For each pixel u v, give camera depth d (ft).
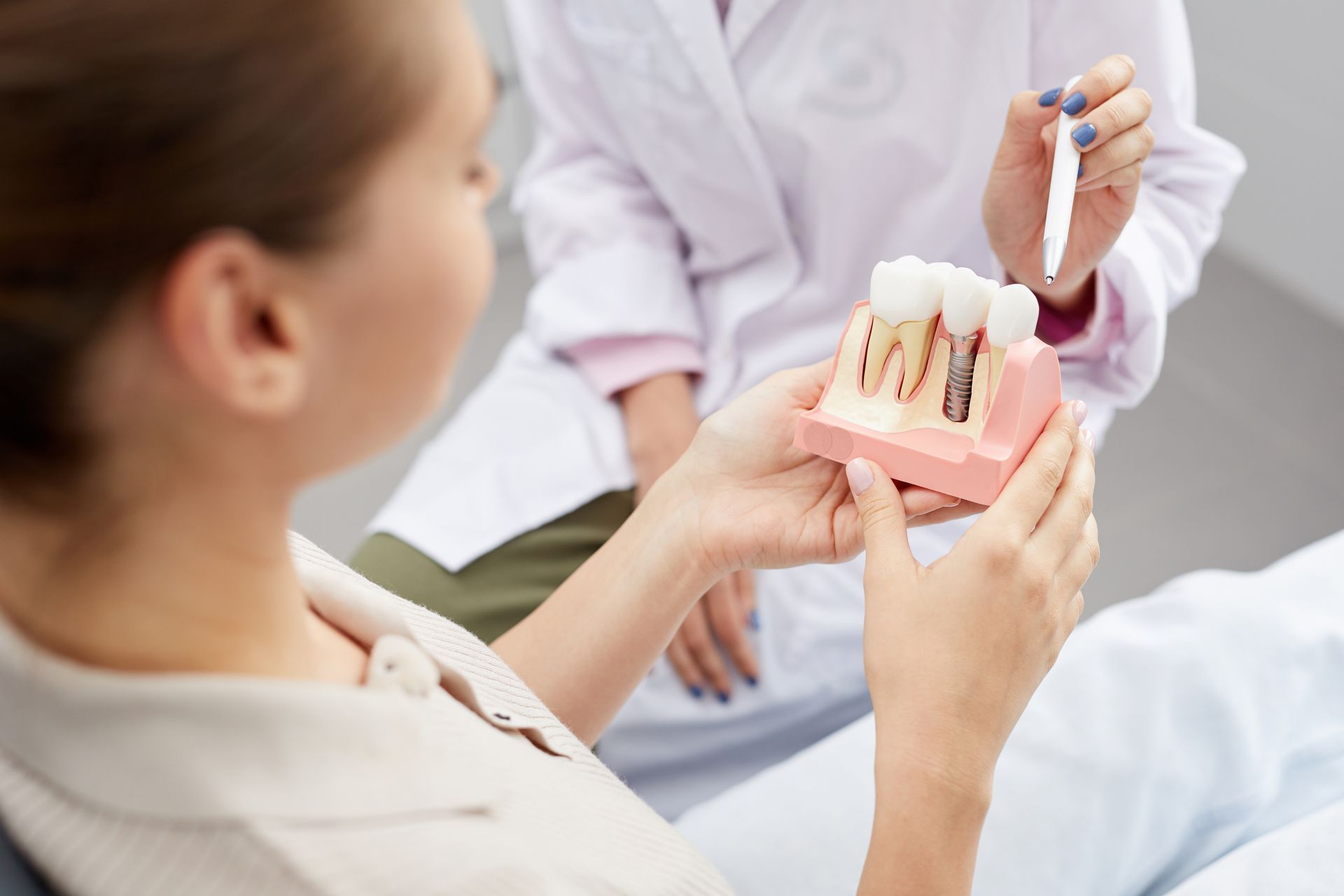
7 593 1.17
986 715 1.69
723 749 3.65
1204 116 6.18
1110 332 3.34
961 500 2.02
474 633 3.49
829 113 3.38
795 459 2.26
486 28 6.28
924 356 2.14
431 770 1.28
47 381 1.01
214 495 1.15
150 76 0.92
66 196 0.93
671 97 3.53
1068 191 2.41
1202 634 2.91
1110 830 2.62
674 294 3.89
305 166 1.00
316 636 1.53
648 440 3.76
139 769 1.13
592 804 1.67
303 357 1.10
